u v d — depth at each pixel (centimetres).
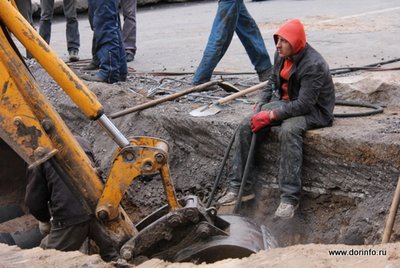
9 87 522
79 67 1152
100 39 1005
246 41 950
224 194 821
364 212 712
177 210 554
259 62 957
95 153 938
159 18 1788
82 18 1902
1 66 522
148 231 552
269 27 1493
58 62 522
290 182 731
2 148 1004
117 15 1013
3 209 961
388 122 762
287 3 1883
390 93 845
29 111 525
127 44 1218
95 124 968
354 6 1741
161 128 884
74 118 994
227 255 552
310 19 1563
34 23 1798
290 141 724
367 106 820
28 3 1221
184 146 870
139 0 1998
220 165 826
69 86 524
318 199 754
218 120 821
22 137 525
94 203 550
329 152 726
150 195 874
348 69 1001
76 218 607
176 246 557
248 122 759
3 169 1002
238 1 922
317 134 728
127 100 938
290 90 745
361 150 705
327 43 1266
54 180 604
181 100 928
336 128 744
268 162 775
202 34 1478
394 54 1147
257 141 770
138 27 1642
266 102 783
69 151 543
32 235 879
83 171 547
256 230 584
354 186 725
